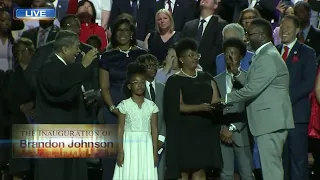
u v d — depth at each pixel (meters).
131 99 15.96
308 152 19.00
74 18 18.22
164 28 20.81
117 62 16.94
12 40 20.62
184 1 23.03
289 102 16.31
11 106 17.39
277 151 16.20
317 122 17.70
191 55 16.17
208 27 20.48
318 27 22.78
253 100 16.19
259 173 17.52
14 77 17.52
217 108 16.05
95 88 16.77
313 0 22.84
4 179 17.44
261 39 16.19
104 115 16.77
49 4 21.61
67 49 15.64
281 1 22.52
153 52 20.86
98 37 20.67
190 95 16.11
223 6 23.23
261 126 16.11
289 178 17.53
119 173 15.84
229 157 16.91
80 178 16.23
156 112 16.08
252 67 16.08
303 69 17.39
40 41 20.52
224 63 17.66
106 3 23.84
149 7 23.19
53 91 15.49
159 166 16.41
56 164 16.12
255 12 19.66
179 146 16.16
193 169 16.39
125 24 17.09
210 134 16.30
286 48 17.61
